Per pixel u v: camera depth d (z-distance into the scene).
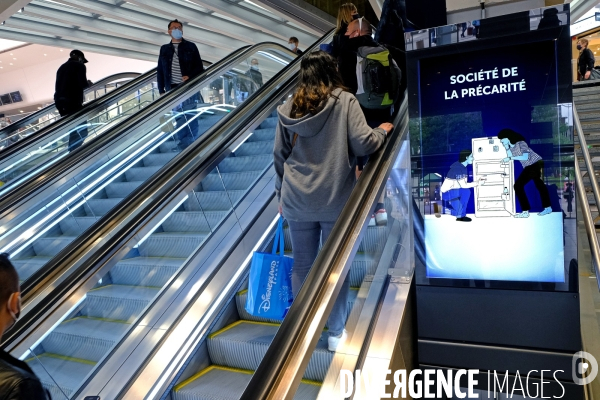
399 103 2.80
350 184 2.20
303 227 2.24
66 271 2.04
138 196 2.54
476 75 2.17
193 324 2.52
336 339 1.80
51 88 16.92
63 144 5.07
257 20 11.47
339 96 2.16
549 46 2.06
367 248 2.11
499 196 2.19
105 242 2.17
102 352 2.30
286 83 4.28
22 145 4.61
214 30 11.95
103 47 13.38
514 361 2.20
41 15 10.10
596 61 15.17
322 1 12.04
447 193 2.27
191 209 3.12
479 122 2.20
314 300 1.52
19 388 1.03
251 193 3.64
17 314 1.19
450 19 6.53
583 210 2.30
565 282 2.10
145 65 16.73
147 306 2.58
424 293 2.34
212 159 2.97
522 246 2.16
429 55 2.24
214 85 6.37
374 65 2.77
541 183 2.12
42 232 3.69
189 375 2.38
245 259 3.03
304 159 2.19
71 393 2.09
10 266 1.19
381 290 2.38
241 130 3.41
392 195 2.46
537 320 2.15
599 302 2.47
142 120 4.53
